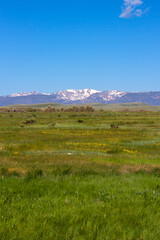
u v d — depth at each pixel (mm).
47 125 56688
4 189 7863
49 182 9188
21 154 20984
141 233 5086
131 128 51031
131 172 12828
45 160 17172
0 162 15422
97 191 8172
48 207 6324
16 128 49625
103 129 48844
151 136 38688
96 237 4812
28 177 9984
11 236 4656
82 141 32219
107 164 14844
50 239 4684
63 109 156375
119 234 5000
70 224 5316
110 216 5809
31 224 5168
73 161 16406
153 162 16922
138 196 7609
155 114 111000
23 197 7184
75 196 7531
